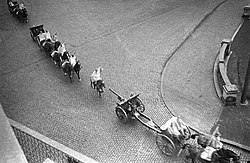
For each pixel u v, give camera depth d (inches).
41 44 1134.4
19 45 1221.7
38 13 1457.9
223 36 1209.4
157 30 1280.8
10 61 1124.5
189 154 668.7
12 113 869.8
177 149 700.0
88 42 1218.6
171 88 943.7
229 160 602.5
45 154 634.2
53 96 931.3
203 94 910.4
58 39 1245.7
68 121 829.8
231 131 769.6
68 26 1342.3
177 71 1021.8
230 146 725.9
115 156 720.3
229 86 846.5
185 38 1209.4
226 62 1053.2
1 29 1341.0
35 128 811.4
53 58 1053.8
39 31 1217.4
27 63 1107.3
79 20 1386.6
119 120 821.2
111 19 1387.8
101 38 1244.5
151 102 885.8
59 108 880.3
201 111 845.2
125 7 1493.6
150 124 753.6
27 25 1363.2
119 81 983.0
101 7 1499.8
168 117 828.0
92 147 746.2
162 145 711.7
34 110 877.2
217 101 876.6
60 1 1568.7
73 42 1222.9
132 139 760.3
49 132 796.0
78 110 868.0
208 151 634.2
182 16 1382.9
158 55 1112.8
